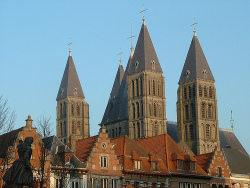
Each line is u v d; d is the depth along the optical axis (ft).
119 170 331.36
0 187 219.00
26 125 297.74
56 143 325.21
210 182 384.88
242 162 425.28
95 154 324.80
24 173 170.19
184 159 375.86
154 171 349.00
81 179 315.37
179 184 362.74
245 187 410.31
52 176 295.28
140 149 357.41
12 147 276.41
